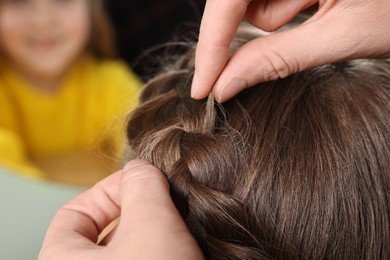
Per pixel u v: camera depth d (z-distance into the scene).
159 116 0.51
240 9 0.43
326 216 0.43
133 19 1.53
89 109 1.39
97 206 0.46
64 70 1.38
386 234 0.44
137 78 1.45
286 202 0.43
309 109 0.46
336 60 0.46
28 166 1.19
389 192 0.44
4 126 1.36
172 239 0.35
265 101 0.47
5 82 1.35
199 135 0.44
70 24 1.38
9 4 1.33
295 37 0.45
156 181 0.40
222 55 0.45
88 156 1.11
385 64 0.50
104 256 0.37
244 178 0.43
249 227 0.43
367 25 0.44
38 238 0.94
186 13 1.47
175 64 0.64
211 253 0.41
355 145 0.44
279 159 0.44
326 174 0.43
